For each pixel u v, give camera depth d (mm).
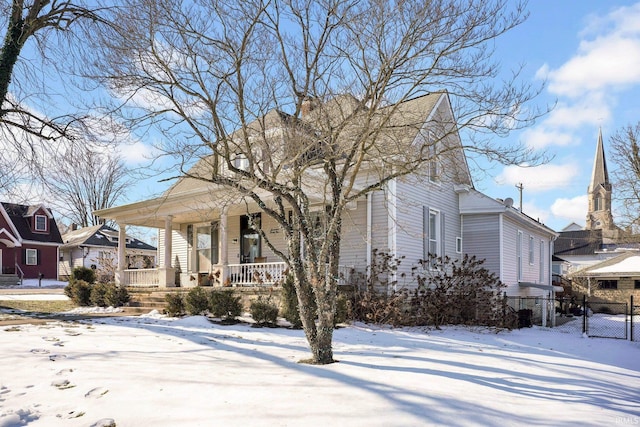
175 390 5301
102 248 39312
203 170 9492
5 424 4285
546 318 22250
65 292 16641
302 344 9070
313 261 7535
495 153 7523
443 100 14328
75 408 4742
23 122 12359
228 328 11000
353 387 5555
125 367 6344
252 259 17531
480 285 15125
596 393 6203
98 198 40594
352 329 11938
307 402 4918
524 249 22125
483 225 18672
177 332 9922
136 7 7117
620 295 31234
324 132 7883
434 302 14031
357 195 7688
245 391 5289
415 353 8688
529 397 5672
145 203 16391
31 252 37469
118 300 15148
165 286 16578
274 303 12992
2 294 21312
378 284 14469
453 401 5152
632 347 12195
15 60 12008
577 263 47188
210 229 19312
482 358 8578
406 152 8117
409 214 15461
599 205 71938
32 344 7707
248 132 8156
